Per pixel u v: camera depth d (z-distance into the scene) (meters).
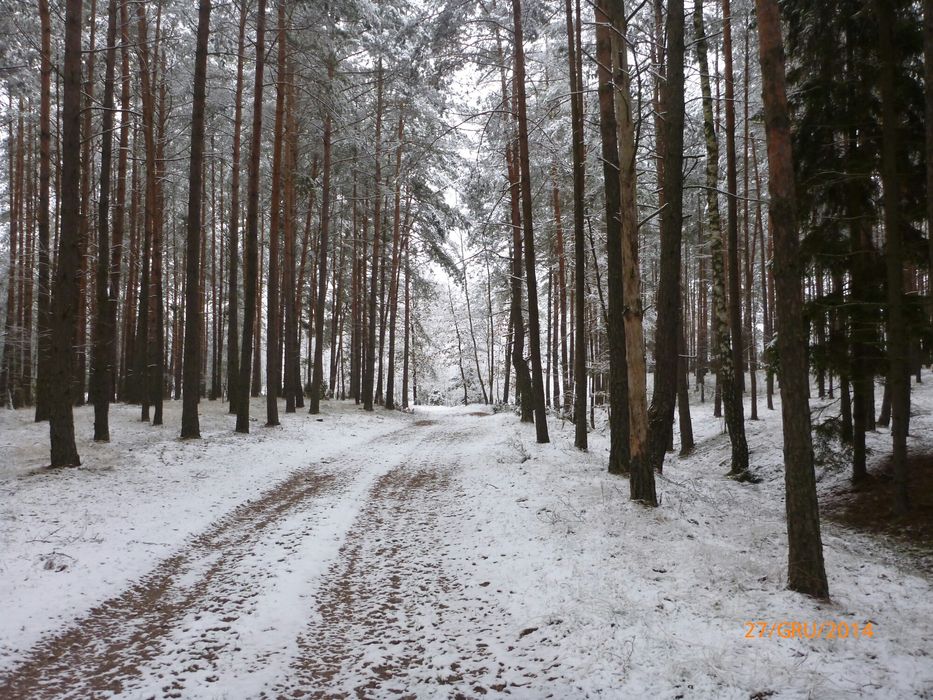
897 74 10.35
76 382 24.02
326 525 8.80
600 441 18.00
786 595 5.59
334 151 24.95
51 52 17.09
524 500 9.47
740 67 19.62
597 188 18.03
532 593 5.96
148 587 6.45
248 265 17.12
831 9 11.16
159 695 4.32
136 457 12.42
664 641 4.68
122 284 28.97
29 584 5.93
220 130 21.64
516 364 22.34
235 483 11.24
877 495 10.88
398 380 59.16
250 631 5.39
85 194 19.66
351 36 20.91
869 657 4.44
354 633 5.45
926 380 22.92
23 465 11.34
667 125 11.30
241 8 16.47
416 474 13.05
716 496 11.46
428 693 4.37
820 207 11.96
